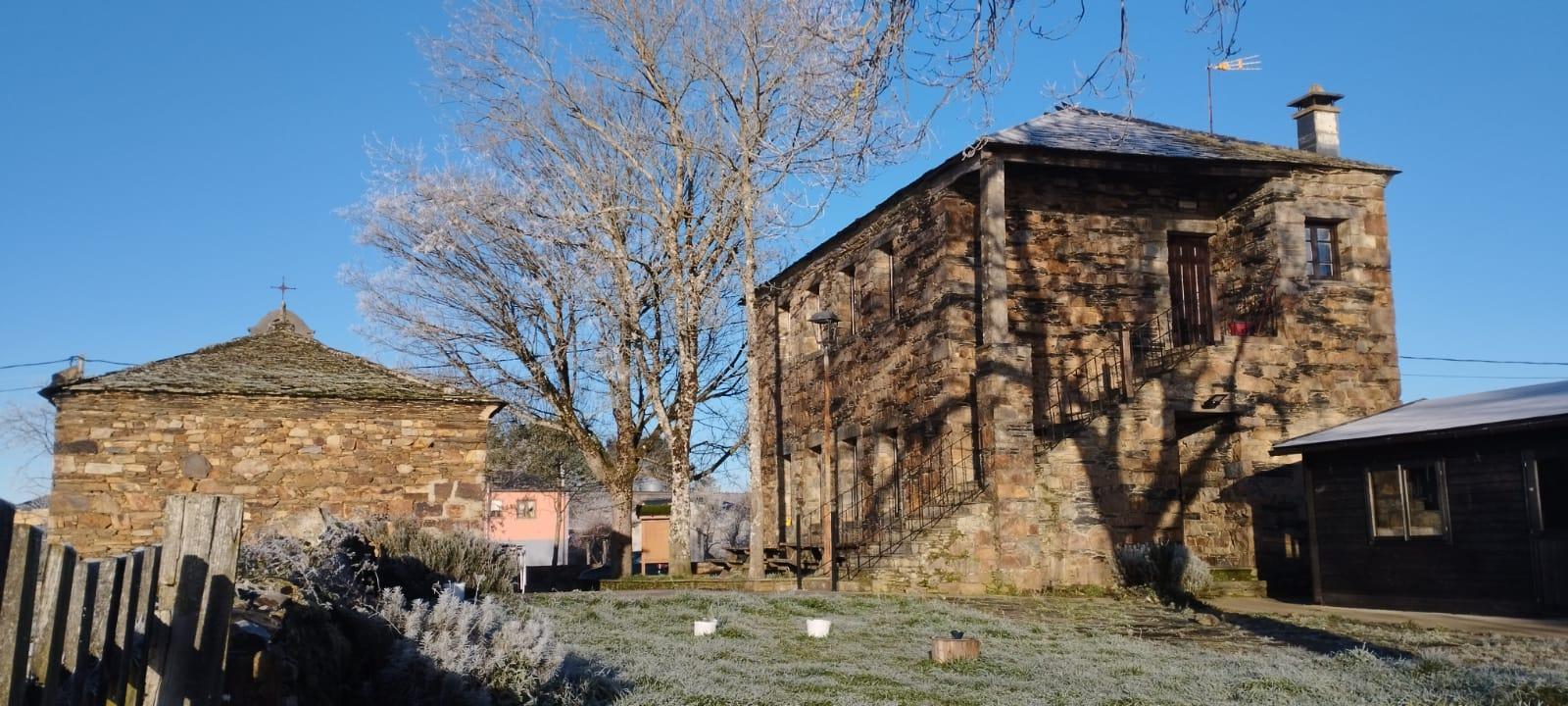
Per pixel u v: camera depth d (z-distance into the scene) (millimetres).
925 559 17172
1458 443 14094
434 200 25359
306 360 18234
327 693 5777
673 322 25969
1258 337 18656
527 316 27047
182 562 4559
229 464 16312
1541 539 13055
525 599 13609
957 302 18672
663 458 31672
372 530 11781
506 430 36844
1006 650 10305
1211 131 21484
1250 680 8859
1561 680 8453
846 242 23250
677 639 10469
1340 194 19375
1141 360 19188
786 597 14141
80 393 15852
